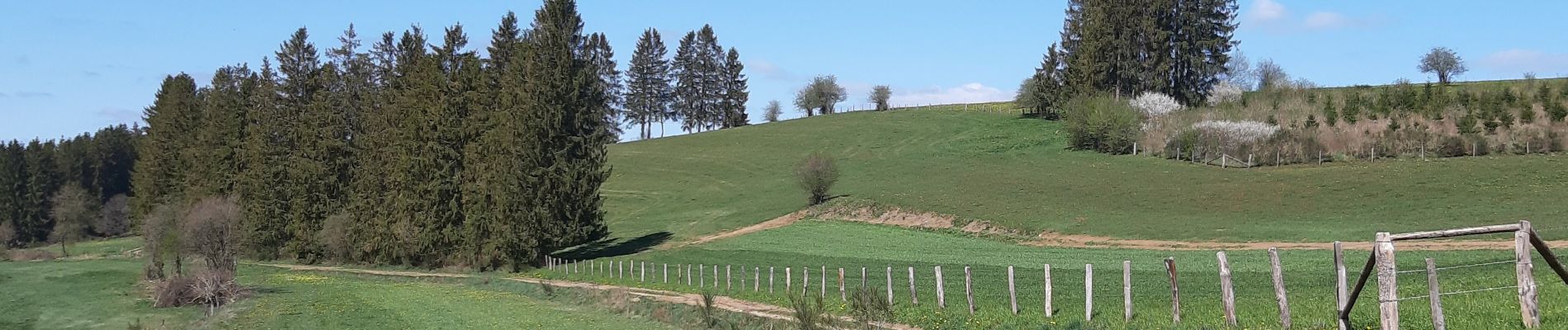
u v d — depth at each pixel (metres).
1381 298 12.80
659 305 31.56
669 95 162.00
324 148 67.94
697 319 27.41
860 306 22.47
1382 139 68.81
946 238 56.41
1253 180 64.31
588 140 62.12
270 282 48.84
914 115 142.12
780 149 119.56
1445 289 19.20
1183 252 42.62
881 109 163.88
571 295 38.12
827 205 73.94
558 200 58.84
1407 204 50.19
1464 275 23.39
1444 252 33.28
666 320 28.55
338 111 70.38
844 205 72.75
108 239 102.12
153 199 83.31
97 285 47.56
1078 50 116.25
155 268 48.56
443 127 61.41
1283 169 67.62
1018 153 94.56
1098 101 92.19
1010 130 113.38
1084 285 30.06
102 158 122.25
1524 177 53.50
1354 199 53.47
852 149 114.94
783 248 55.62
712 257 53.50
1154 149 82.88
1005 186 72.88
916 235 58.78
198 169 74.75
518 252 57.62
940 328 22.11
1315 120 78.19
